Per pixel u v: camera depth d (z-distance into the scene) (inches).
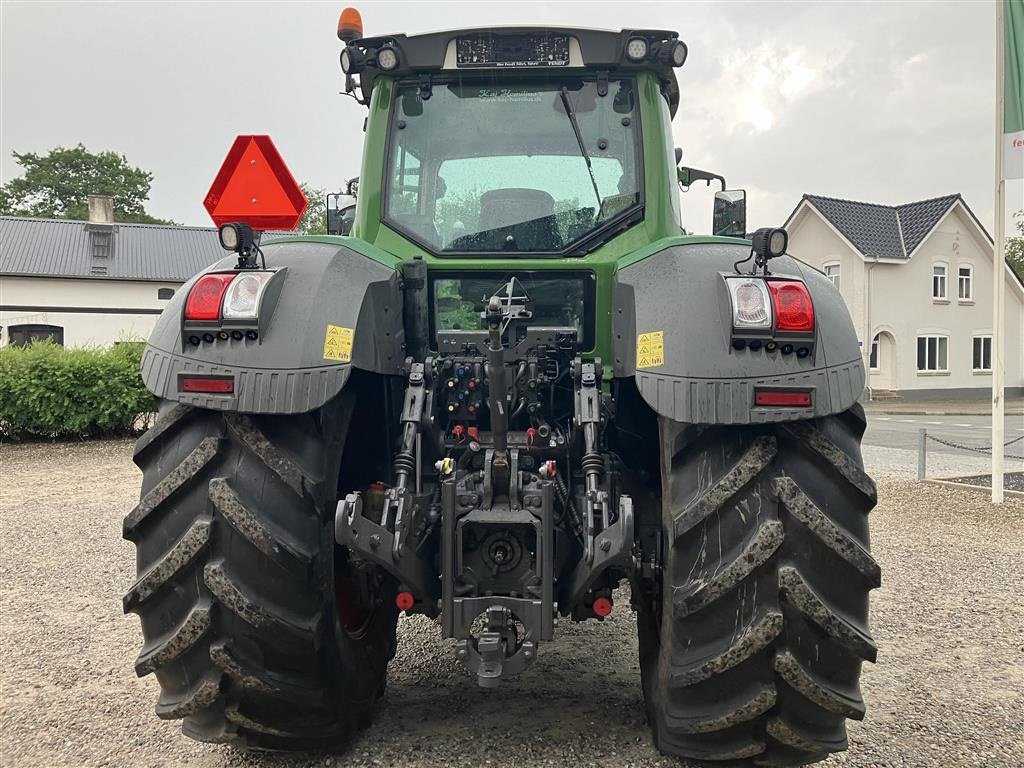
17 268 1386.6
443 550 97.7
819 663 88.9
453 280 128.8
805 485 89.3
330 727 105.0
